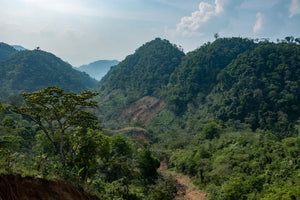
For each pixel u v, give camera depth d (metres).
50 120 20.47
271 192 22.17
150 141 74.44
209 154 42.16
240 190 24.50
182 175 43.44
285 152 29.19
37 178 10.34
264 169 28.19
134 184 30.11
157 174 38.56
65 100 18.39
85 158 21.59
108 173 30.14
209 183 32.03
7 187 8.70
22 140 28.75
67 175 14.05
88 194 14.02
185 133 74.56
